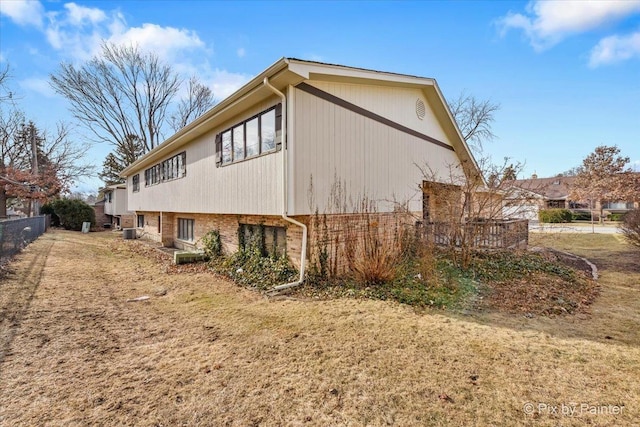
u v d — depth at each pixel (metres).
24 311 5.10
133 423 2.51
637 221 11.13
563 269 8.20
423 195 10.41
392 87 9.03
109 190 27.66
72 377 3.17
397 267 7.06
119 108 25.45
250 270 7.84
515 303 5.61
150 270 8.98
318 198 6.88
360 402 2.79
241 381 3.12
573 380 3.13
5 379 3.10
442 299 5.70
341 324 4.60
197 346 3.92
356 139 7.81
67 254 11.30
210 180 9.59
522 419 2.57
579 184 30.89
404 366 3.40
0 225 8.23
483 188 8.38
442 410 2.68
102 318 4.93
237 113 7.99
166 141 11.66
